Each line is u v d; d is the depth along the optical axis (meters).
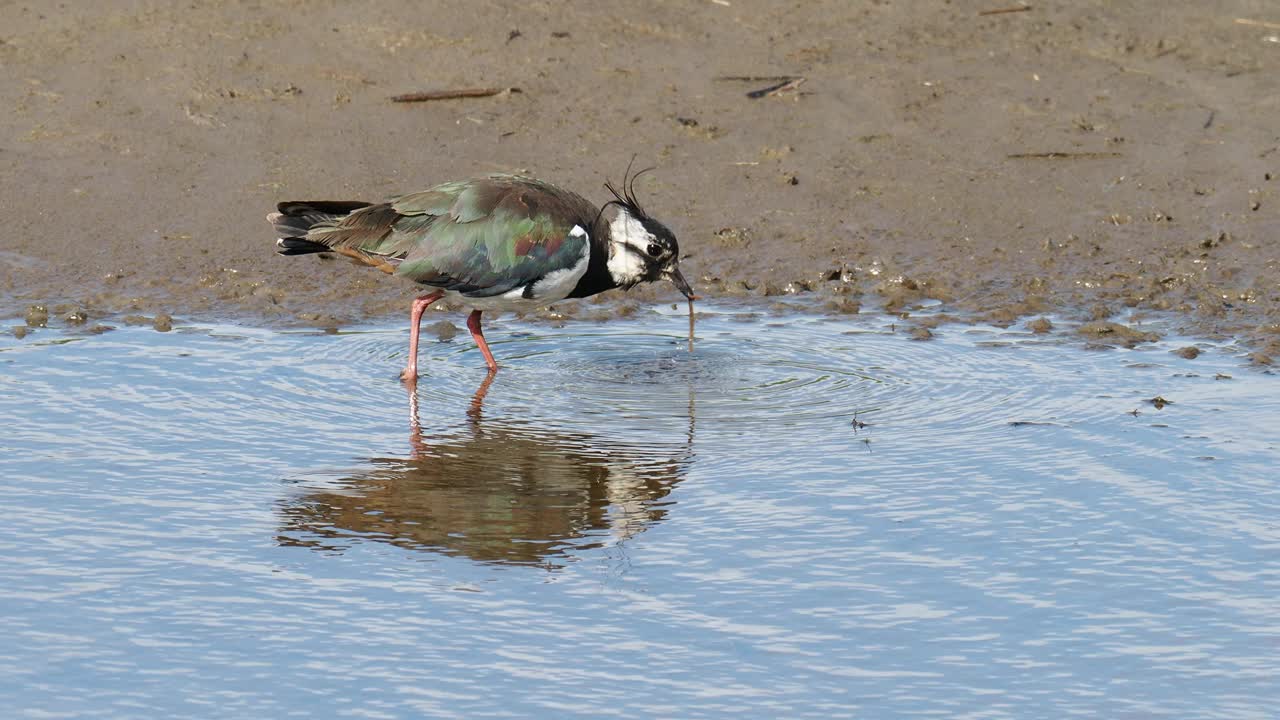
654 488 12.23
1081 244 17.70
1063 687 9.45
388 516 11.74
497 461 12.75
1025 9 22.20
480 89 20.11
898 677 9.55
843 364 14.96
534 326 16.25
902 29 21.78
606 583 10.71
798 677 9.55
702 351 15.32
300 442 13.11
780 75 20.67
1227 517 11.66
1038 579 10.75
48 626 10.12
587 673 9.59
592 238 15.05
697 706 9.25
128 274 16.97
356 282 17.17
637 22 21.77
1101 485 12.22
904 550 11.18
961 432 13.31
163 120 19.50
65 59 20.47
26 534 11.38
